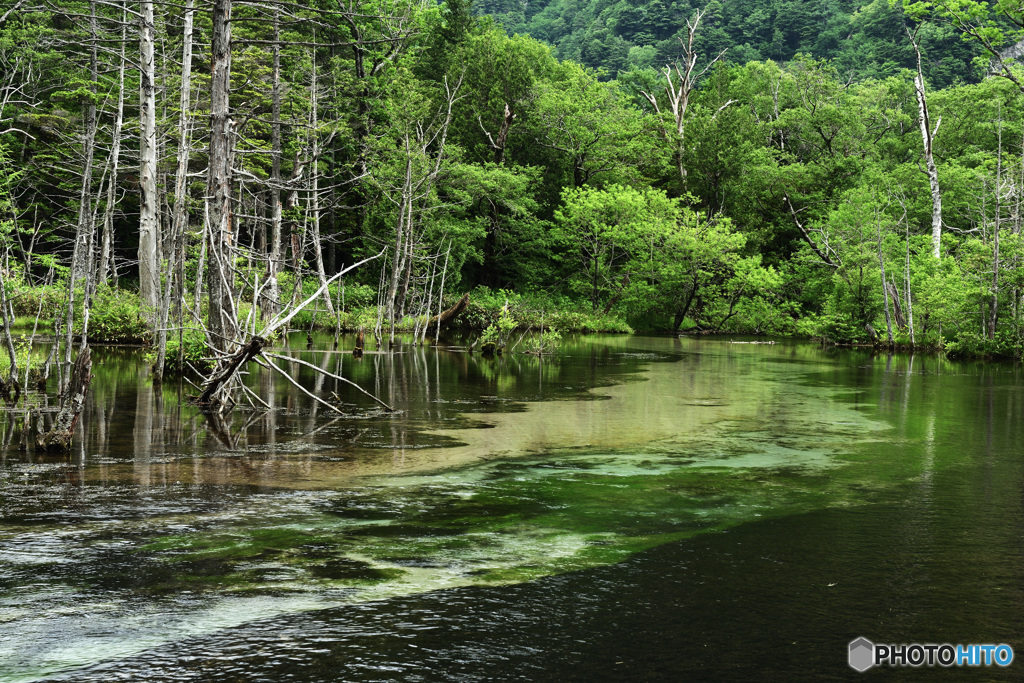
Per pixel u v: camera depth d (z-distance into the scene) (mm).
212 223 15930
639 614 5484
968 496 8719
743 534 7297
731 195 58344
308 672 4645
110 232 33219
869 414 15086
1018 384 20828
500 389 17828
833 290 44219
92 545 6676
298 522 7426
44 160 36406
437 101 51188
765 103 72312
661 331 51656
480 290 50031
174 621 5281
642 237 51062
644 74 77625
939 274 35625
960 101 58375
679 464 10312
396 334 36531
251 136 40250
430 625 5281
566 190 52000
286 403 14922
